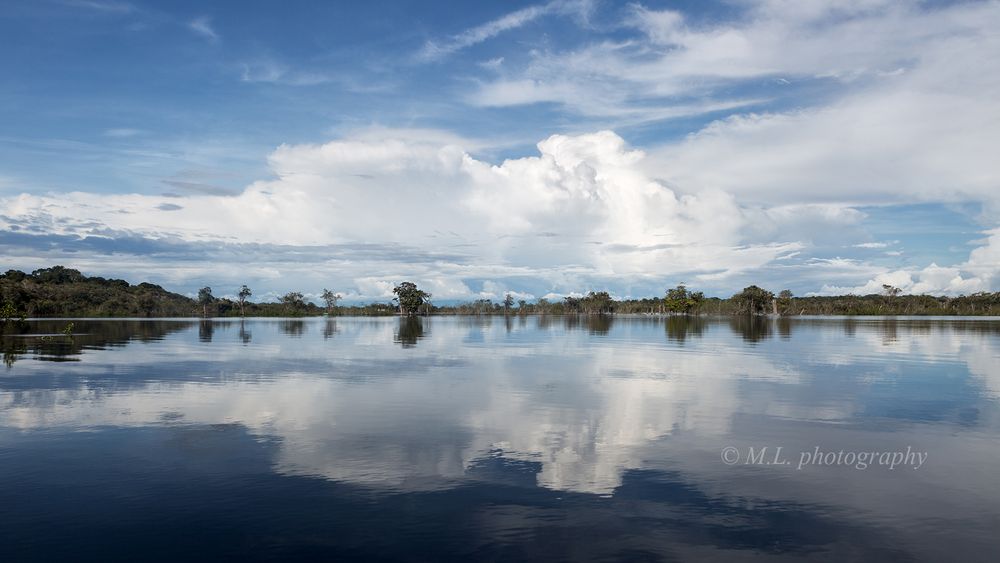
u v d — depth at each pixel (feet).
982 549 30.63
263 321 428.15
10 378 90.63
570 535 32.07
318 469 43.24
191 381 87.66
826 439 52.13
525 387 81.82
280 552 29.94
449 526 33.17
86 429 55.47
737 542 31.35
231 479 40.98
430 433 54.08
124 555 29.60
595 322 404.16
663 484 40.24
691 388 80.94
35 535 31.89
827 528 33.19
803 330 265.95
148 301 641.81
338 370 102.06
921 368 105.50
